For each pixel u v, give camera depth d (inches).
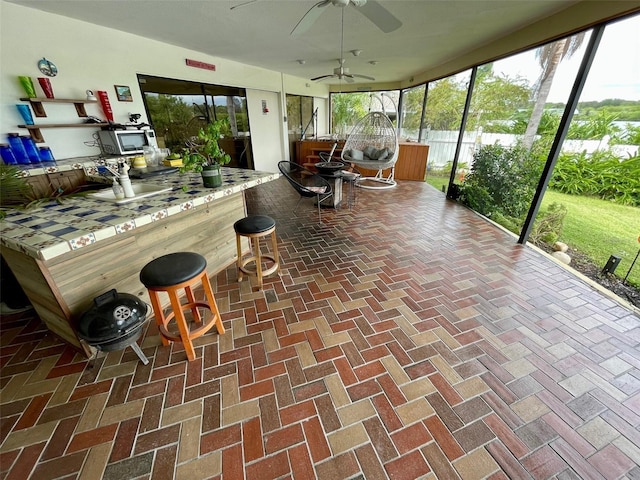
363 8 78.2
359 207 177.6
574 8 96.3
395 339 69.3
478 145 188.7
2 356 63.2
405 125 318.7
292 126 296.8
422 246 121.1
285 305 82.1
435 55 181.2
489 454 45.0
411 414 51.2
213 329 72.5
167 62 150.7
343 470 42.8
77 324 56.4
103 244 61.1
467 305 82.2
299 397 54.4
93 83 119.0
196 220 85.7
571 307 81.5
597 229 115.6
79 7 97.8
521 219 144.7
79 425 48.9
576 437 47.7
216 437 47.3
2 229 50.6
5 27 92.2
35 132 102.4
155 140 137.1
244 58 190.1
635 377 59.1
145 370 60.1
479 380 58.2
